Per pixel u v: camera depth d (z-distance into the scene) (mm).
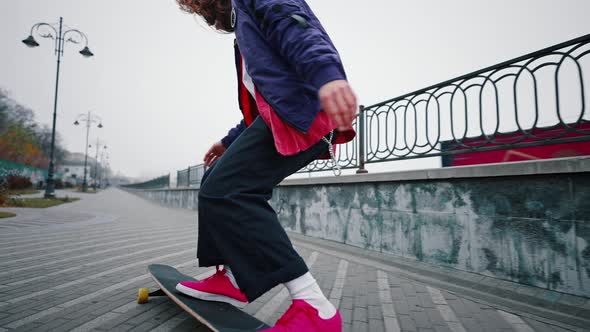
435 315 1908
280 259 1125
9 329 1550
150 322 1649
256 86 1113
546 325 1764
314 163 5477
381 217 3844
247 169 1157
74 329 1556
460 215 2943
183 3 1392
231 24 1284
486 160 3678
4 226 5867
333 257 3652
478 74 3078
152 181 28984
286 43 923
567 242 2227
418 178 3305
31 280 2482
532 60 2682
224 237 1172
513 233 2541
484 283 2561
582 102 2363
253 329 1256
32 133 48906
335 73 845
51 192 18062
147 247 4152
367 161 4352
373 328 1700
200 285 1587
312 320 1145
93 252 3711
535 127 2627
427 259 3229
